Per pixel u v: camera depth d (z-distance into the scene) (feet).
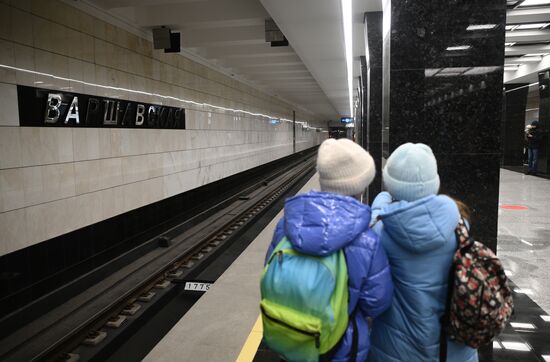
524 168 49.88
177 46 22.06
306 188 47.32
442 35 9.43
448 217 4.37
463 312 4.35
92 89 17.47
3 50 13.01
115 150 19.21
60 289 14.62
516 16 24.38
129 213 20.52
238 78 41.27
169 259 19.92
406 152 4.73
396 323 4.89
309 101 80.02
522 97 50.62
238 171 41.81
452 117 9.52
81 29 16.75
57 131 15.35
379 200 6.06
